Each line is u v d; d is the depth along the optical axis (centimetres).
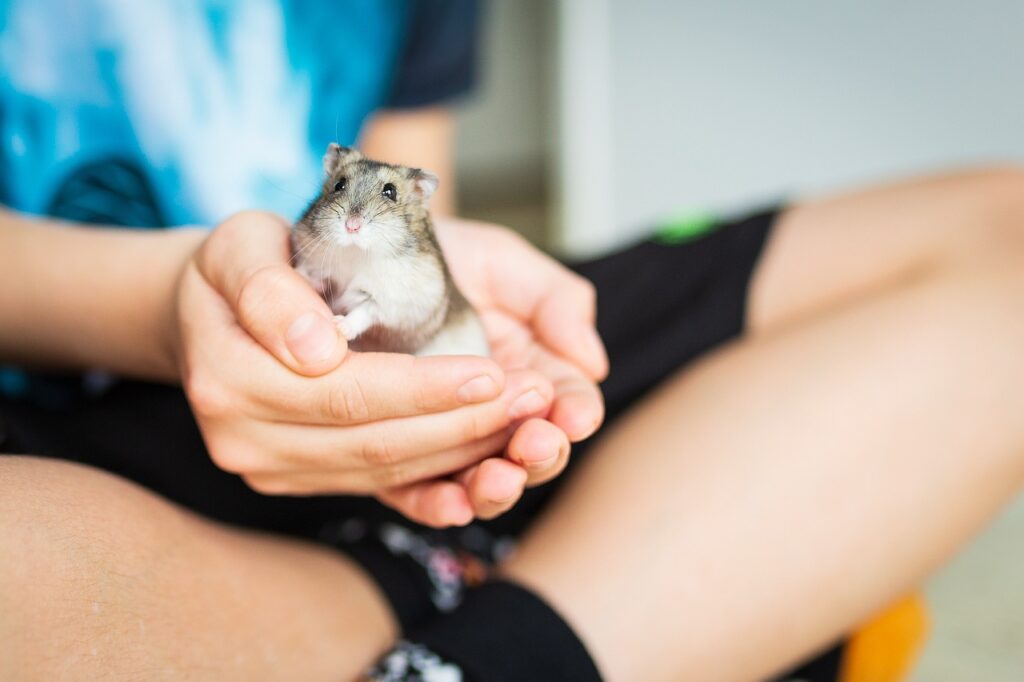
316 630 42
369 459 40
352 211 42
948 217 52
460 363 39
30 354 48
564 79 126
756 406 46
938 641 55
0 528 36
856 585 45
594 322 55
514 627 42
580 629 43
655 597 43
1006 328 47
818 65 108
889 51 103
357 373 39
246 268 40
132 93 58
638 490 45
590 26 122
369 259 43
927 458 45
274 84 62
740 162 117
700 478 45
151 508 40
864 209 55
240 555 42
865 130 107
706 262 56
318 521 51
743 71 113
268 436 40
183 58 59
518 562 45
